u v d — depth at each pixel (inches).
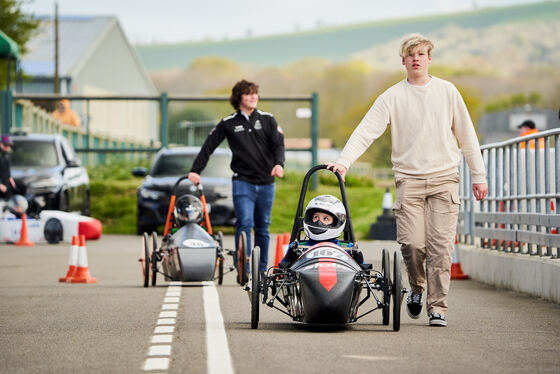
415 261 577.3
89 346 486.9
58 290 766.5
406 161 573.6
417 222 574.6
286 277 540.1
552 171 840.3
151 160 1969.7
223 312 624.4
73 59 3804.1
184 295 725.9
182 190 1381.6
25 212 1348.4
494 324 571.8
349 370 418.3
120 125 2479.1
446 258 568.7
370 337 514.6
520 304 678.5
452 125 577.3
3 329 548.7
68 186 1429.6
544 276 709.9
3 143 1346.0
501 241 867.4
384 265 556.1
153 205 1402.6
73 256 840.9
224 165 1456.7
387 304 551.8
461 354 460.8
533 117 4210.1
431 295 568.7
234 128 789.2
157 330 541.6
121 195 1807.3
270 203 796.6
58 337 517.3
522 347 483.5
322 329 546.0
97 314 614.5
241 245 784.3
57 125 1934.1
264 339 506.0
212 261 737.6
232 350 470.6
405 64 575.5
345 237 573.6
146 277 784.3
